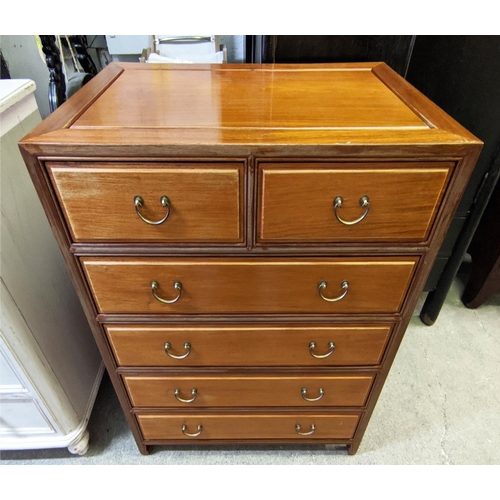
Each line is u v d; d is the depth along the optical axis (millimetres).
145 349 848
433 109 702
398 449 1127
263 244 689
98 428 1169
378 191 632
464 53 1057
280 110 708
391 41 1019
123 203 637
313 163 603
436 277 1396
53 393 949
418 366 1366
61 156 589
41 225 951
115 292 751
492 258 1420
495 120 1102
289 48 1035
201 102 741
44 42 1040
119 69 913
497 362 1384
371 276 735
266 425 1024
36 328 894
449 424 1191
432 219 668
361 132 617
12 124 835
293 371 896
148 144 575
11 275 814
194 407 972
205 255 701
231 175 610
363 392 944
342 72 915
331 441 1069
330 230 673
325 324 812
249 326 812
